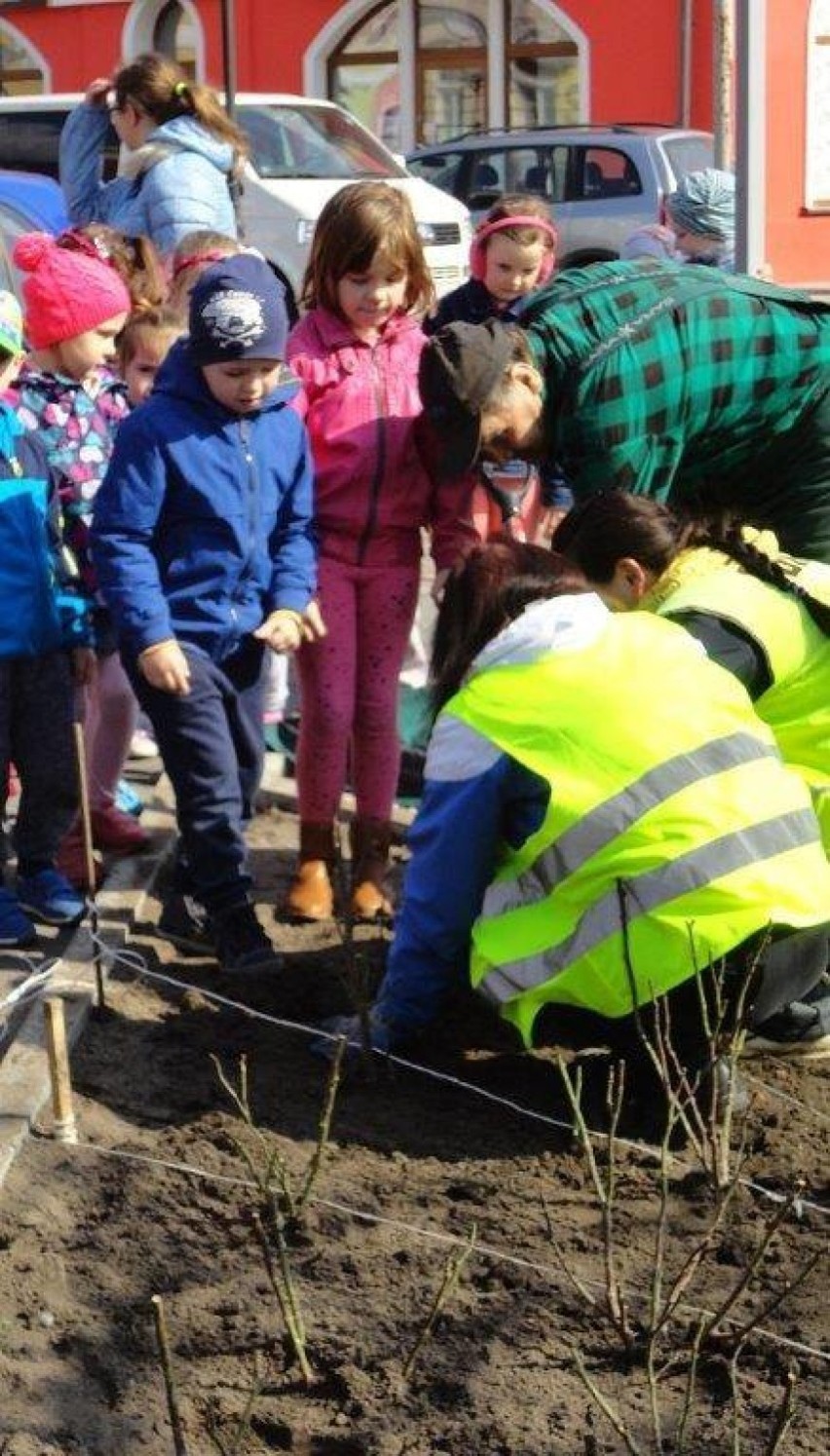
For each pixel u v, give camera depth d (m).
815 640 4.56
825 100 12.42
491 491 5.32
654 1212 3.90
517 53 25.48
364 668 5.46
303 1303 3.54
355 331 5.29
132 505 4.84
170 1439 3.22
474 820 4.19
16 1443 3.18
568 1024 4.29
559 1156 4.11
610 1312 3.42
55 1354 3.40
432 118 26.25
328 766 5.42
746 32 6.50
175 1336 3.46
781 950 4.15
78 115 8.05
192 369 4.90
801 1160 4.11
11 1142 3.95
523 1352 3.45
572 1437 3.24
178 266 6.19
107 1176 3.93
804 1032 4.62
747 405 4.75
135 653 4.83
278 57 26.69
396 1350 3.43
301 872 5.51
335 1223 3.79
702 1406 3.32
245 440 4.94
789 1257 3.74
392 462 5.30
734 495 5.00
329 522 5.34
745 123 6.64
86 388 5.55
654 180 18.92
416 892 4.30
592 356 4.54
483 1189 3.96
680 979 4.04
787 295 4.82
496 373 4.43
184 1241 3.72
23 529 5.07
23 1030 4.46
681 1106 3.85
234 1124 4.14
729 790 4.11
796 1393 3.35
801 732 4.59
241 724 5.16
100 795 5.70
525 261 6.99
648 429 4.61
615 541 4.50
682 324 4.63
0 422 5.11
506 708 4.16
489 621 4.36
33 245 5.57
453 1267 3.36
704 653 4.29
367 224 5.14
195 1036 4.59
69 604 5.26
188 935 5.14
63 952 5.05
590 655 4.17
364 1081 4.39
